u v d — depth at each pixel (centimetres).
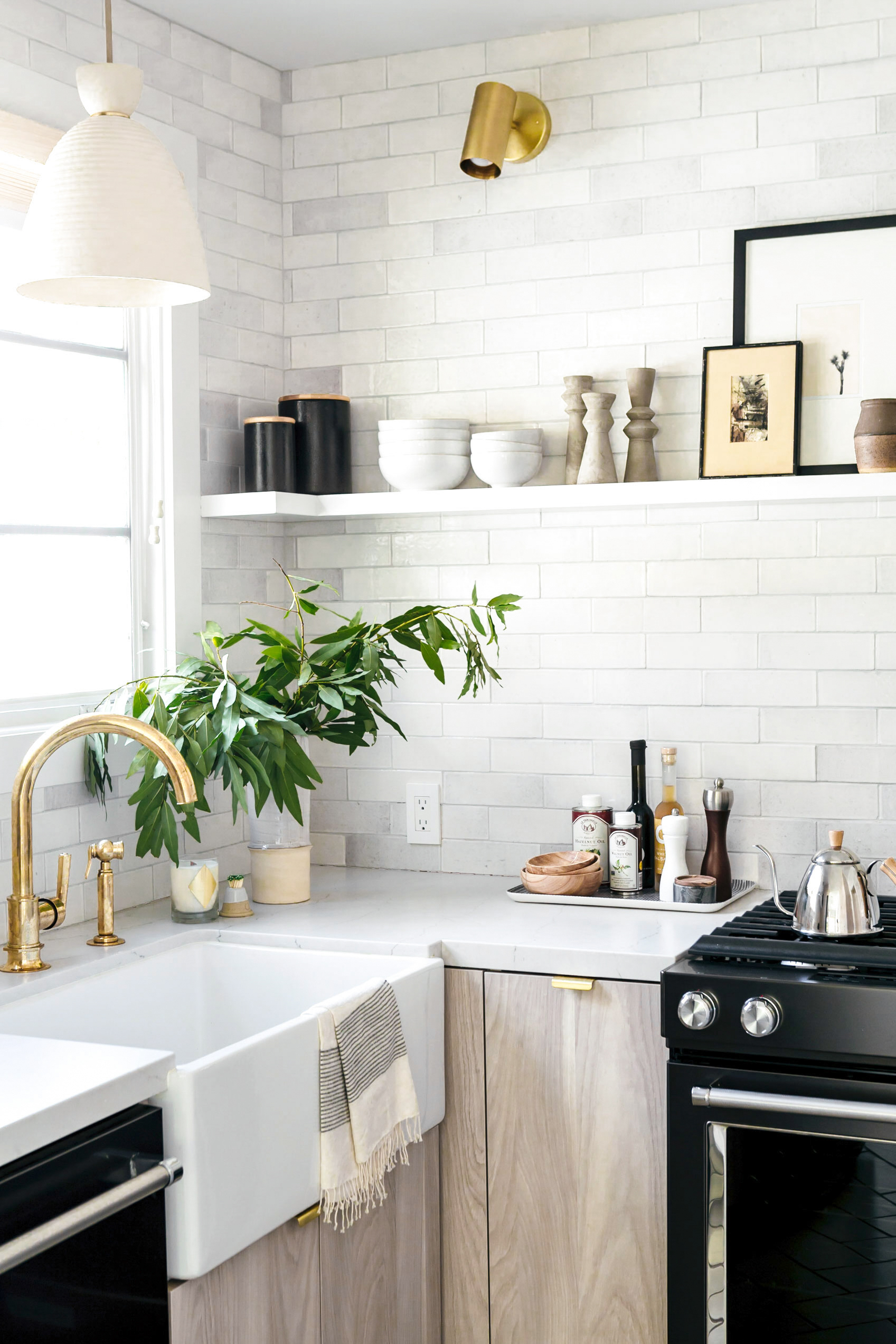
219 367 297
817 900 223
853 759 271
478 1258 246
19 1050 179
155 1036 241
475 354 299
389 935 248
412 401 306
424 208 303
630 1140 233
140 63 274
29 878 224
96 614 272
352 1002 210
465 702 302
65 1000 219
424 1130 236
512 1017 240
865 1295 205
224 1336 186
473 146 282
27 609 255
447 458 287
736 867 280
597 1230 237
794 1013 205
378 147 307
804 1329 210
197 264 176
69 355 265
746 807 279
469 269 299
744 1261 214
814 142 270
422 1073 233
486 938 244
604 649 289
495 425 298
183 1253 177
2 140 236
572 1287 240
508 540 297
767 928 232
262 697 268
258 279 310
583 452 281
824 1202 208
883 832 269
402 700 309
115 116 175
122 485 280
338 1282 213
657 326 283
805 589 273
